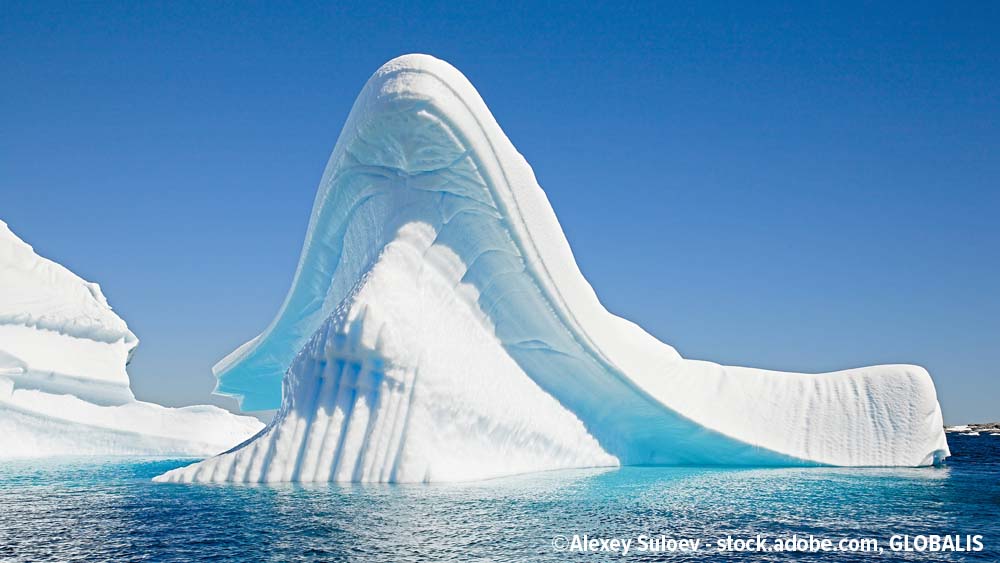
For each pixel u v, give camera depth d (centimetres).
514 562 639
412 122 1327
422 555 654
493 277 1493
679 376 1820
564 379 1622
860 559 698
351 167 1502
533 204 1448
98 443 2372
